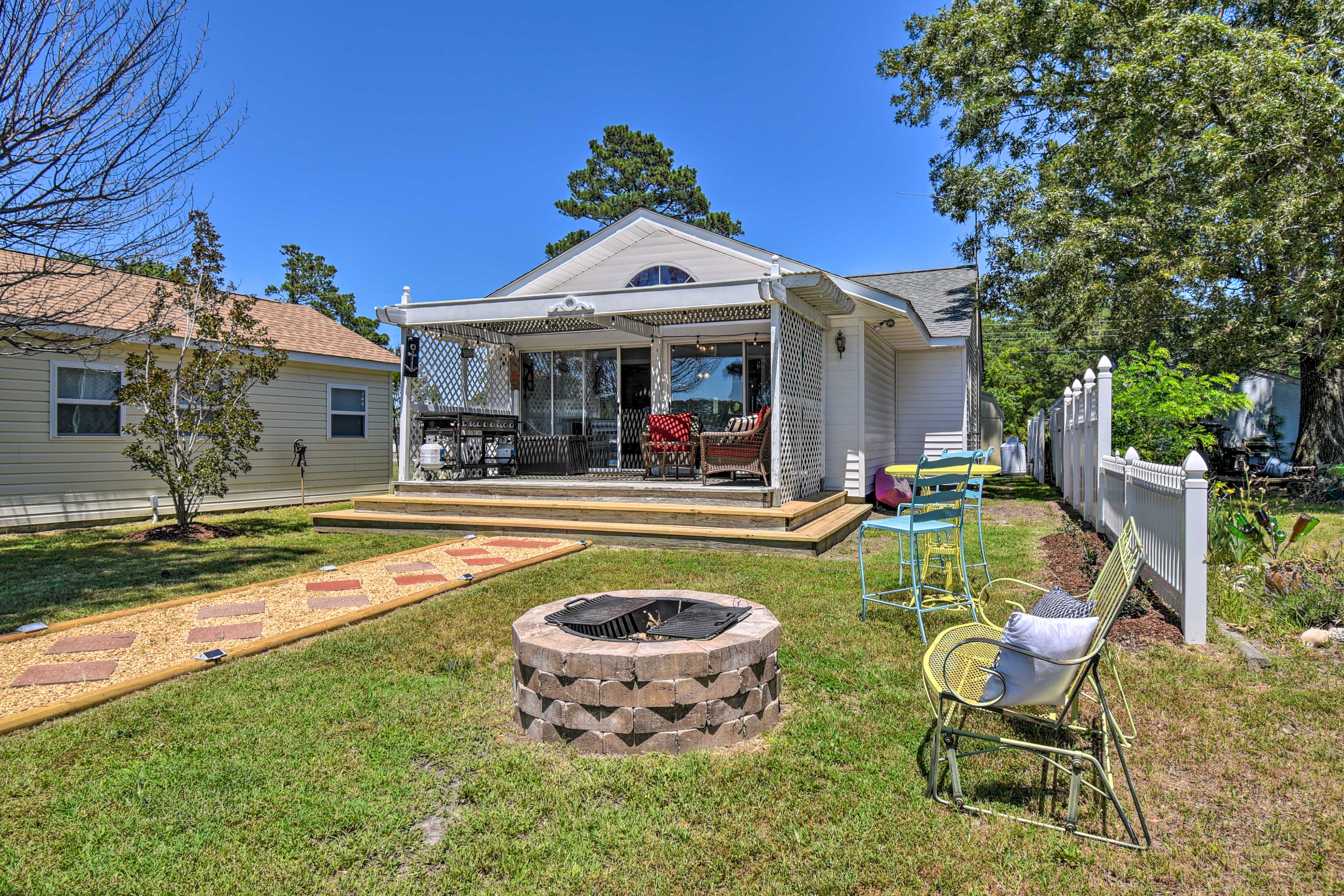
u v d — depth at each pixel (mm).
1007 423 33156
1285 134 10133
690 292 8570
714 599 3920
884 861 2281
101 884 2197
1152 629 4500
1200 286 12141
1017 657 2469
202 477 9406
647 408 12141
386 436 15078
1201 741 3039
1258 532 5605
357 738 3191
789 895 2133
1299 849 2334
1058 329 14055
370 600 5609
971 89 14836
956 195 15109
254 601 5621
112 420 10617
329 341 14258
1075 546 7141
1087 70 13703
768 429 8977
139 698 3654
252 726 3311
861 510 9812
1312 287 11016
